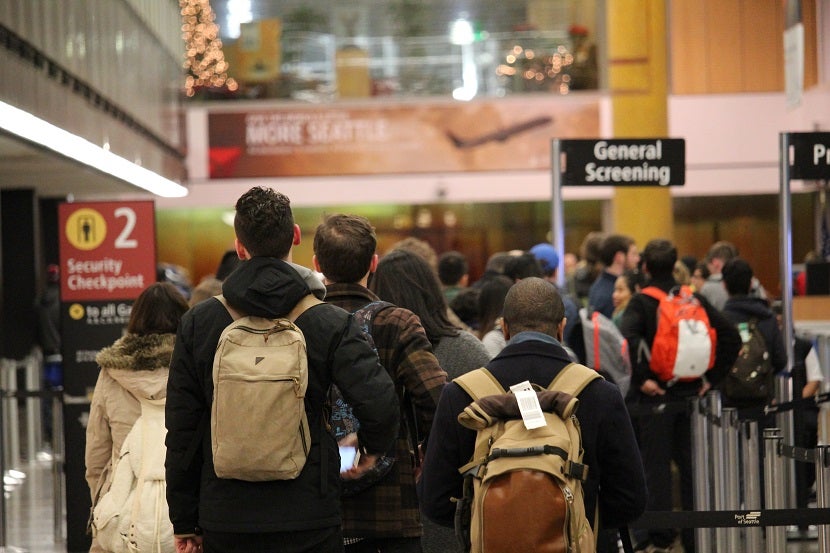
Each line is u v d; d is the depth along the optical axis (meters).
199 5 31.59
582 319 10.06
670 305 9.76
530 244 32.44
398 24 32.06
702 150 32.62
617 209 29.05
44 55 14.75
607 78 31.48
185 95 31.67
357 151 32.19
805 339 11.62
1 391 11.54
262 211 4.98
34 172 21.42
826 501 7.25
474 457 4.75
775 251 32.62
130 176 23.41
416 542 5.57
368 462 5.21
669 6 32.56
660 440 9.94
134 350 6.47
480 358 6.55
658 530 9.91
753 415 9.73
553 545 4.49
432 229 32.56
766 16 32.47
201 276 32.34
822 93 20.78
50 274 20.02
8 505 14.15
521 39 31.98
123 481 6.29
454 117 32.12
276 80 32.16
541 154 32.03
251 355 4.77
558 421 4.70
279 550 4.83
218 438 4.73
